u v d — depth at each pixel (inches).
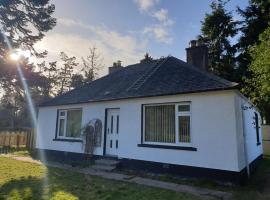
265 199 306.3
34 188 333.1
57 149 661.9
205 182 380.8
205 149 398.0
